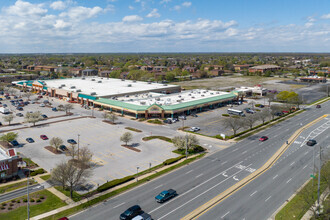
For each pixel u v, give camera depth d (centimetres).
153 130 10694
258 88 19350
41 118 11494
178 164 7281
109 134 10112
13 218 4784
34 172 6694
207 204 5300
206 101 14612
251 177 6469
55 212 5016
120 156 7931
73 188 6012
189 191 5825
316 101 17150
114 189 5916
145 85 19662
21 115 12975
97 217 4888
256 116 11988
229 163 7344
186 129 10838
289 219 4769
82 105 15475
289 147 8631
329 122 11856
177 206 5244
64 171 5688
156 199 5422
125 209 5147
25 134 10025
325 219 4728
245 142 9194
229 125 10362
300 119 12544
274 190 5834
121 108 13325
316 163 7238
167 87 18712
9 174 6391
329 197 5431
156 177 6525
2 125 11212
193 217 4869
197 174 6669
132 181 6325
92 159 7681
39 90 19950
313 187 5884
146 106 13038
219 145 8900
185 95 16500
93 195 5684
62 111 14112
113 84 19988
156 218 4838
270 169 6944
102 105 14450
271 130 10688
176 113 13175
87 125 11369
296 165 7175
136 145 8906
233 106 15662
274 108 12900
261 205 5247
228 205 5259
